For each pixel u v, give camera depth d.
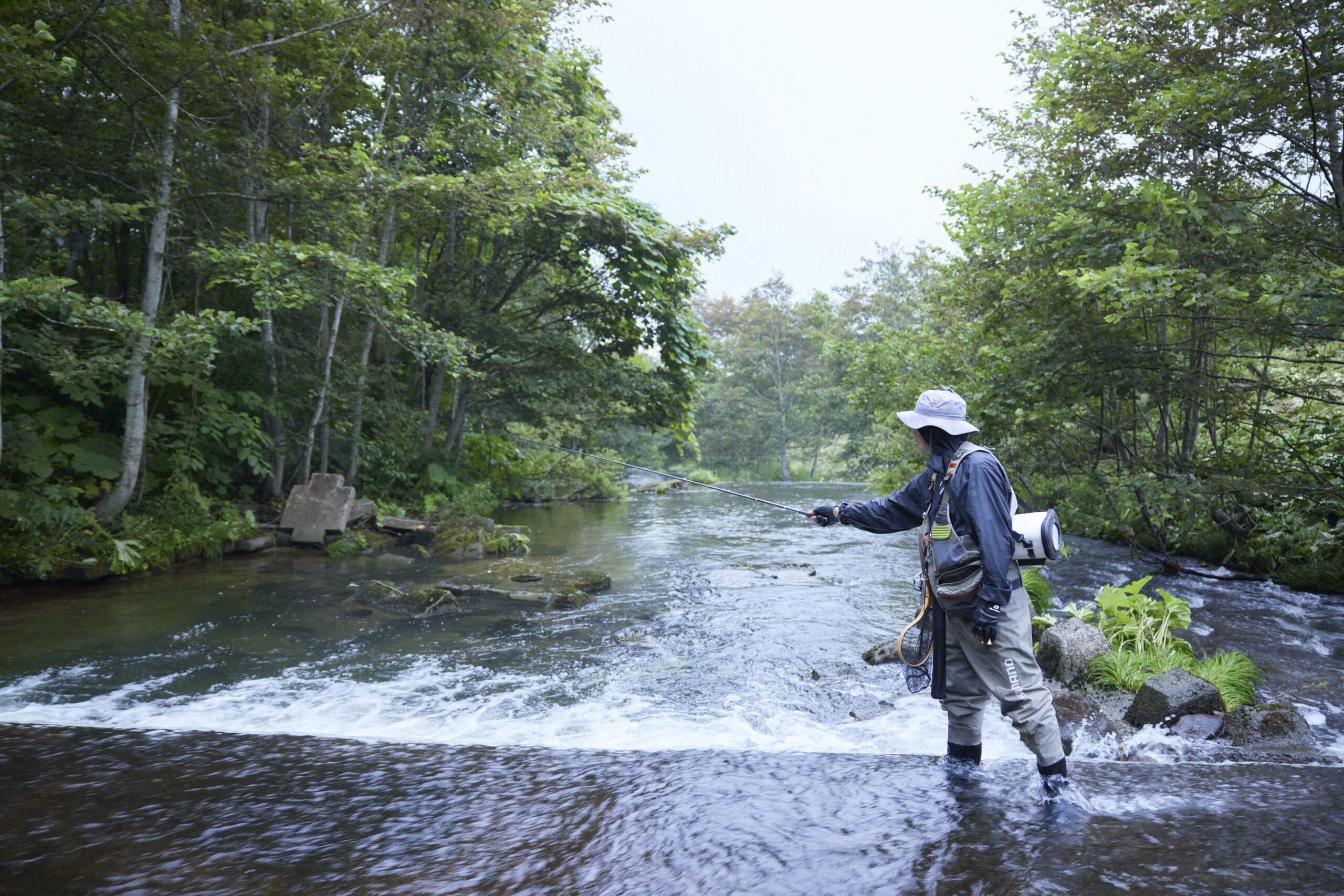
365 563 8.55
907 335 12.32
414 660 4.78
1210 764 2.78
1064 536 10.33
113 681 4.30
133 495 8.84
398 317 9.95
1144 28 6.73
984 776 2.55
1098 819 2.15
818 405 37.44
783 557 9.24
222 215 10.13
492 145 11.98
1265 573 7.39
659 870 1.92
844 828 2.13
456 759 2.91
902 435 13.47
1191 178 6.53
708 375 44.12
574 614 6.08
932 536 2.53
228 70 8.11
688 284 13.16
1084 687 4.12
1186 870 1.81
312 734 3.37
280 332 11.45
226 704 3.90
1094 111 6.88
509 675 4.44
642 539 11.17
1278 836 2.00
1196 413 7.88
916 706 3.81
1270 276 5.32
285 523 9.93
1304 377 7.50
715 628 5.60
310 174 9.00
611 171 13.44
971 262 8.58
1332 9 5.37
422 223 13.20
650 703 3.91
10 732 3.29
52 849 2.08
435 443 15.96
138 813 2.35
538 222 12.16
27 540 7.14
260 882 1.89
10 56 6.04
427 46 11.34
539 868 1.95
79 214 7.19
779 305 42.41
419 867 1.96
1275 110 5.94
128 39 7.41
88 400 8.91
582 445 20.05
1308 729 3.20
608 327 15.27
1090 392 7.24
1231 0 5.81
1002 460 8.63
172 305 9.34
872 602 6.50
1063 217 6.50
